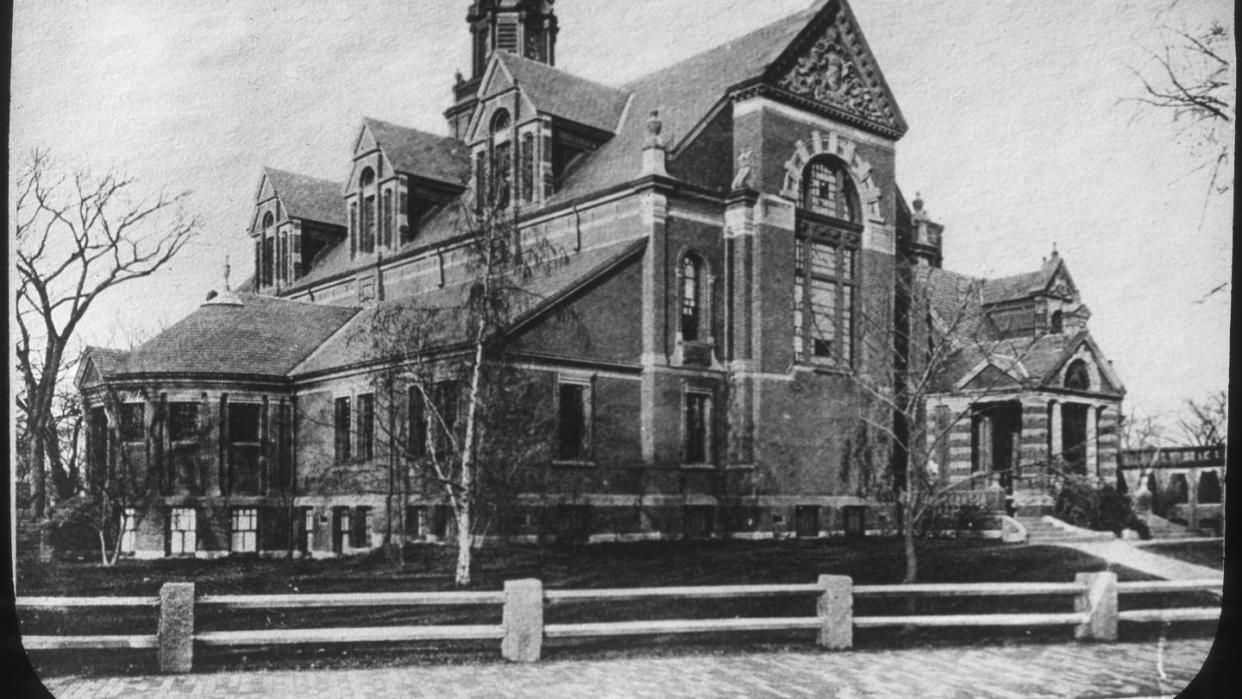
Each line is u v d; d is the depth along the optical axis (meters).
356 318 25.48
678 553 22.61
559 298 23.17
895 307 26.30
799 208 26.44
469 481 21.11
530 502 22.09
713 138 25.81
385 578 20.81
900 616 18.64
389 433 21.95
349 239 26.27
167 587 14.95
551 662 15.94
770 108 25.81
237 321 24.08
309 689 14.27
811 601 20.44
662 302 24.59
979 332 25.88
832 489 26.02
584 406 23.42
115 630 18.14
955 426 26.00
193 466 22.58
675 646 17.25
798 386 25.94
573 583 20.56
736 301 25.64
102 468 20.88
